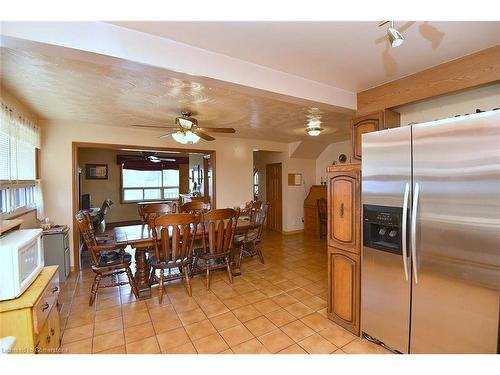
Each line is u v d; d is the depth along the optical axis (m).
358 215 2.08
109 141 4.12
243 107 3.12
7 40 1.32
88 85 2.37
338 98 2.54
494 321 1.35
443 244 1.54
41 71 2.06
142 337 2.12
